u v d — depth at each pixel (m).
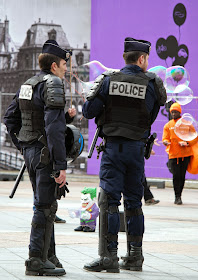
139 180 13.47
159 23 42.31
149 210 26.66
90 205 19.05
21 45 48.75
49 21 47.94
